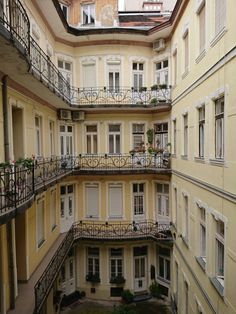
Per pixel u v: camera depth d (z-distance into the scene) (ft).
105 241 51.78
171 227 49.75
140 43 52.49
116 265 53.67
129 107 51.24
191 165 35.83
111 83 52.54
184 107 39.58
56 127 49.29
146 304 50.37
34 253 35.86
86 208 54.60
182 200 41.29
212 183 27.63
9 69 24.98
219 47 25.30
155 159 51.52
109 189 54.03
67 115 50.75
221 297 24.70
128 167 52.03
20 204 21.58
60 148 50.85
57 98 40.01
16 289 29.27
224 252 24.41
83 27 54.85
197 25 32.78
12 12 24.06
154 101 49.83
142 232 51.88
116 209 54.24
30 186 25.70
